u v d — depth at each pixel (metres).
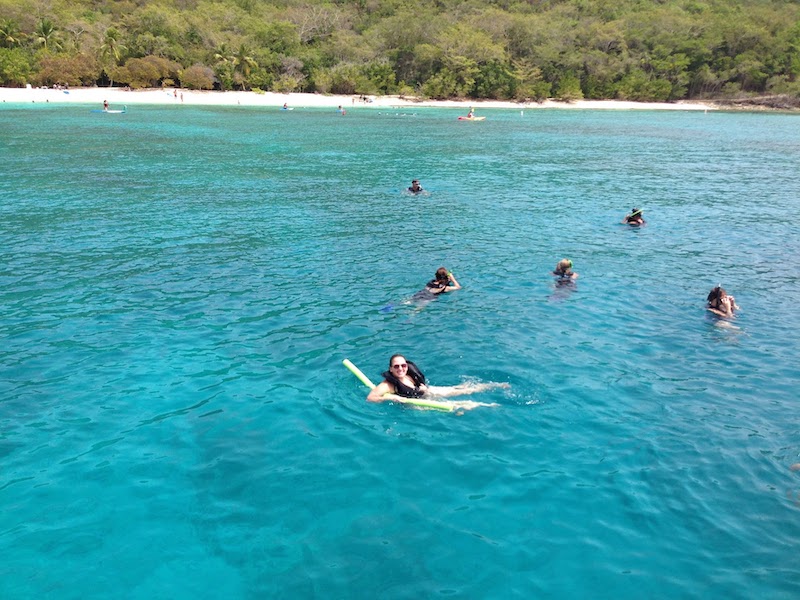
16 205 21.09
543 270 14.77
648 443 7.55
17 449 7.31
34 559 5.64
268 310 11.90
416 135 52.19
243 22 102.00
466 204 22.97
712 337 10.91
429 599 5.24
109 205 21.47
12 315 11.42
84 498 6.48
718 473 6.98
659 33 115.38
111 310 11.77
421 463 7.14
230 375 9.24
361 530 6.07
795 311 12.32
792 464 7.18
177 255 15.51
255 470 6.98
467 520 6.21
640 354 10.16
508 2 129.00
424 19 109.19
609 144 48.47
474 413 8.19
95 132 46.56
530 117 82.38
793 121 84.62
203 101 89.12
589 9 127.56
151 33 93.44
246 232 18.06
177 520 6.18
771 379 9.34
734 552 5.79
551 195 25.22
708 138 55.72
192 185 25.97
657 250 16.86
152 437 7.61
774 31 117.31
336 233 18.14
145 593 5.30
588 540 5.95
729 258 16.17
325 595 5.28
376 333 10.84
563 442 7.57
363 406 8.35
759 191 27.20
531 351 10.16
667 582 5.43
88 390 8.74
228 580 5.45
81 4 102.19
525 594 5.31
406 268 14.76
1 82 82.62
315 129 55.41
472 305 12.29
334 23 110.44
